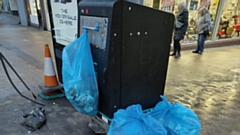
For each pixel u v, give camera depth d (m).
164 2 6.14
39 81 3.66
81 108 1.76
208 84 3.90
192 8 6.86
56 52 3.04
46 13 9.92
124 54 1.65
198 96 3.34
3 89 3.29
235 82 4.07
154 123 1.50
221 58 6.13
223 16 7.93
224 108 2.95
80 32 1.88
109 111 1.78
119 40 1.58
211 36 7.84
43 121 2.37
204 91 3.55
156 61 1.89
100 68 1.70
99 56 1.68
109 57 1.58
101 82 1.74
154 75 1.94
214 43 7.93
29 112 2.55
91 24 1.70
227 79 4.24
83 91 1.69
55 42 3.01
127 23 1.57
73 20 2.47
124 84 1.76
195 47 7.27
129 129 1.46
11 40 7.67
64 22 2.67
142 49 1.74
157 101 2.08
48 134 2.20
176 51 5.90
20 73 4.07
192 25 7.04
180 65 5.15
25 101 2.91
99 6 1.57
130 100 1.86
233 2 8.00
